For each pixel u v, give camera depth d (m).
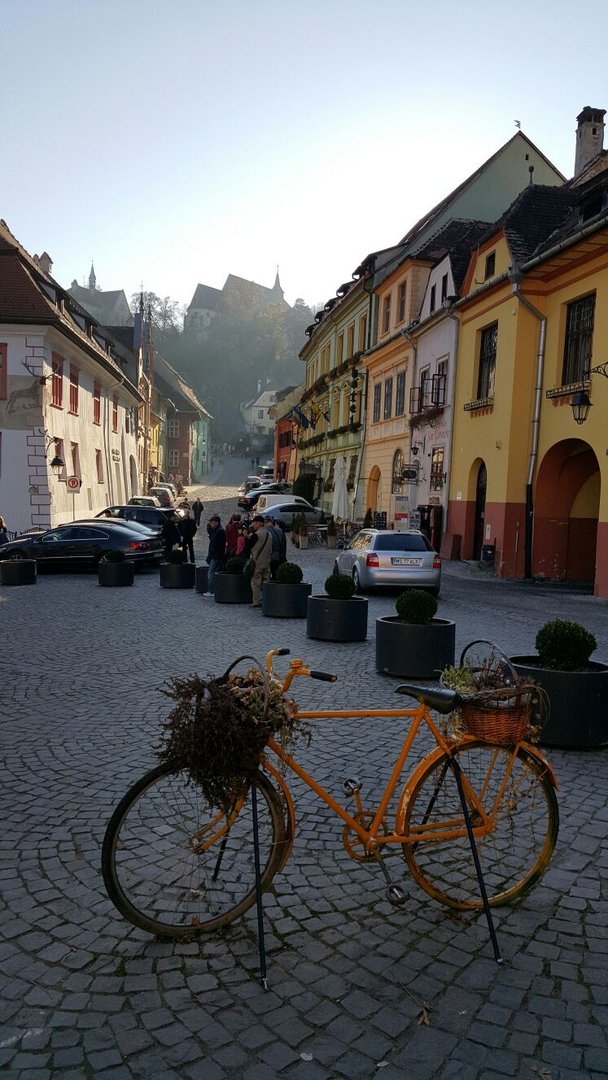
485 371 21.89
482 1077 2.51
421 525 24.55
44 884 3.74
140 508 26.66
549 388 18.72
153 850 3.29
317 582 17.97
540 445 19.09
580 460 19.00
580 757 5.83
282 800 3.39
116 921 3.42
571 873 3.94
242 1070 2.52
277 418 68.88
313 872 3.89
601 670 6.27
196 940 3.28
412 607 8.35
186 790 3.35
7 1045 2.62
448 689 3.61
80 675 8.20
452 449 23.64
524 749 3.63
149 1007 2.83
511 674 3.65
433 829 3.56
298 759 5.59
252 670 3.35
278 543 14.12
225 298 157.62
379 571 15.13
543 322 18.81
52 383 26.98
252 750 3.13
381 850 3.78
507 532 19.73
